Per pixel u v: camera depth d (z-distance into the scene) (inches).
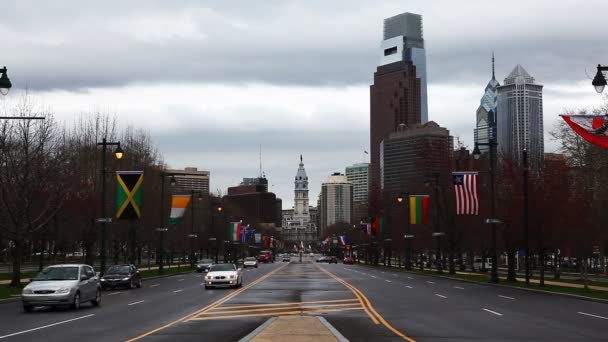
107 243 3075.8
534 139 3796.8
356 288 1669.5
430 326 821.2
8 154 1780.3
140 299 1328.7
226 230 4788.4
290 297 1336.1
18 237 1646.2
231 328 791.1
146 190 2807.6
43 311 1065.5
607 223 2108.8
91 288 1147.9
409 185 3550.7
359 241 6156.5
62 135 2637.8
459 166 2861.7
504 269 4163.4
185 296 1403.8
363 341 672.4
